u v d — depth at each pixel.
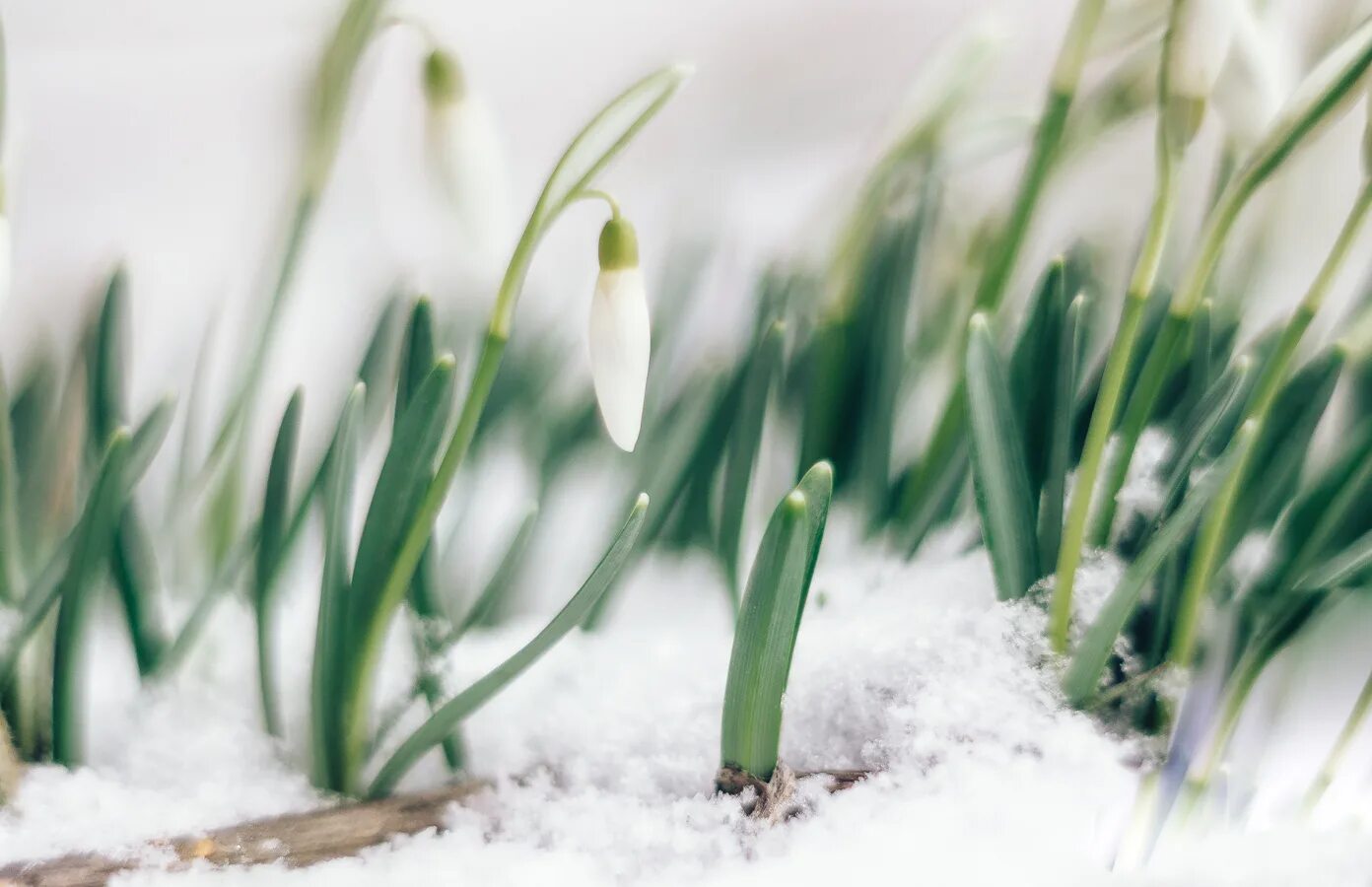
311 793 0.38
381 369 0.41
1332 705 0.40
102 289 0.41
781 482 0.44
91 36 0.59
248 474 0.44
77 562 0.37
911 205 0.44
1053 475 0.38
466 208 0.39
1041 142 0.39
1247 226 0.43
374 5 0.39
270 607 0.39
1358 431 0.39
